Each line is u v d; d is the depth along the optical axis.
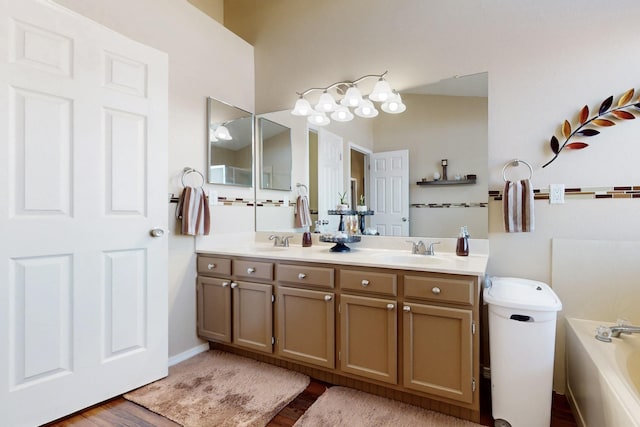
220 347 2.52
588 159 1.82
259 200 2.92
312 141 2.68
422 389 1.68
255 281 2.21
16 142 1.49
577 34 1.84
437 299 1.65
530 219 1.89
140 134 1.94
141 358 1.94
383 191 2.39
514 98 1.99
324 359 1.96
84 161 1.70
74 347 1.67
